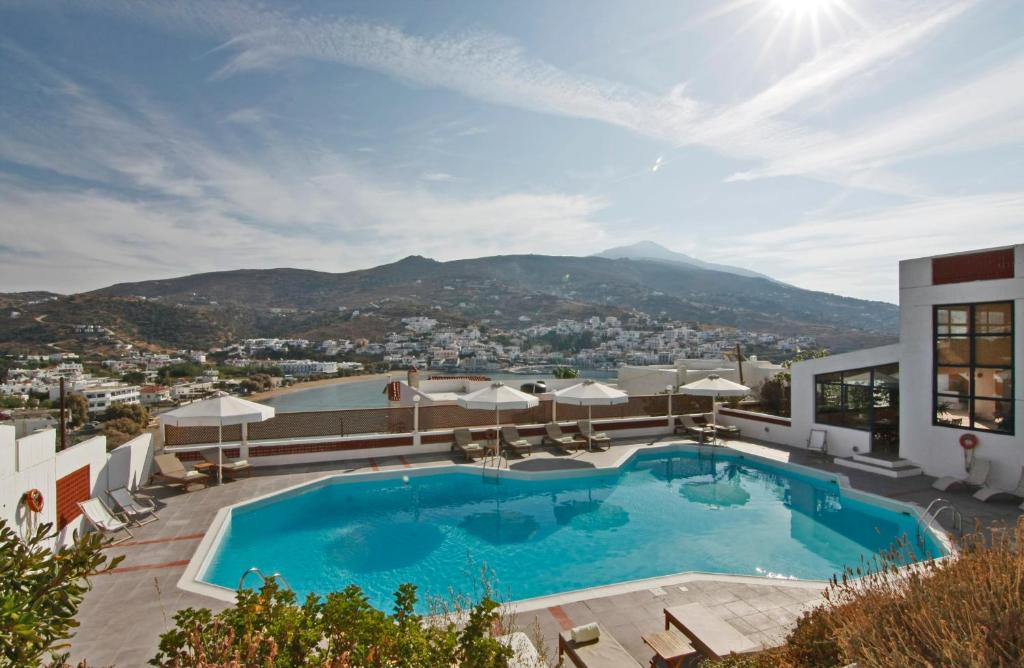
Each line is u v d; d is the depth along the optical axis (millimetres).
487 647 3188
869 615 3525
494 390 14828
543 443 17031
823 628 4102
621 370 32938
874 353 14156
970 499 11141
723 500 12438
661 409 19750
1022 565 3324
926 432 12969
